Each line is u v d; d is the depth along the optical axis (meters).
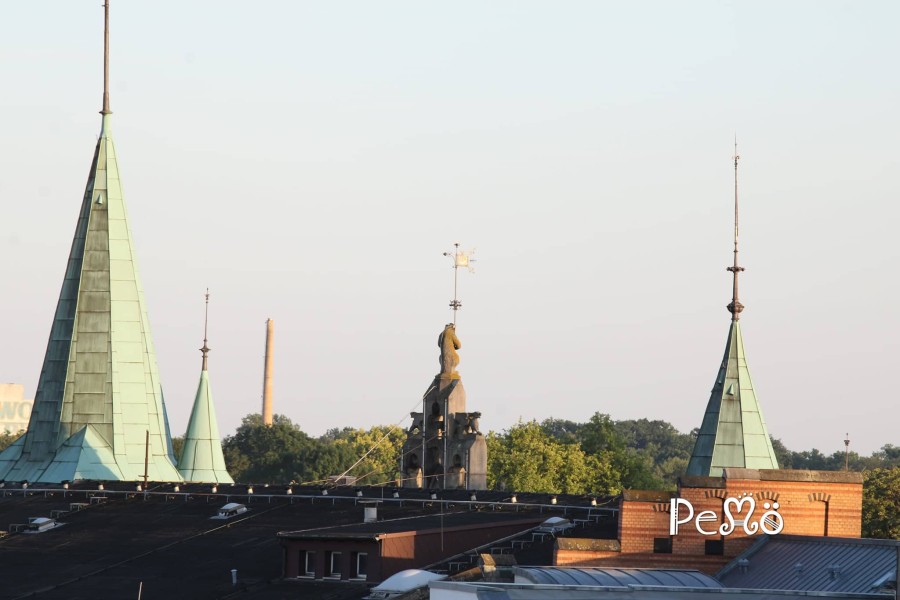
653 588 151.50
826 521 190.00
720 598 152.62
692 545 184.75
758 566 181.75
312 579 198.12
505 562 172.88
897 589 155.62
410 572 181.62
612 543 183.00
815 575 172.88
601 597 148.12
